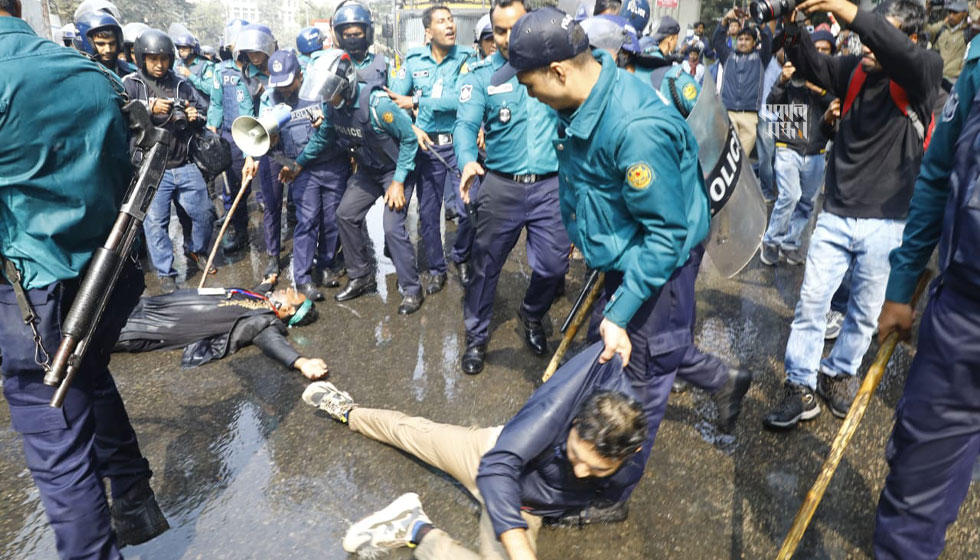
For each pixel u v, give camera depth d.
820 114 4.19
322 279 4.45
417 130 3.86
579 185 1.89
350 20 4.50
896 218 2.48
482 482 1.66
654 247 1.74
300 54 5.05
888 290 1.82
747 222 2.23
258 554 2.07
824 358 3.06
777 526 2.16
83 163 1.63
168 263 4.37
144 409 2.92
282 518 2.24
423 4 11.47
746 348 3.47
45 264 1.61
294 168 3.94
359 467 2.51
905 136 2.41
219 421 2.83
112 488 2.12
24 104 1.49
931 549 1.71
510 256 5.04
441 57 4.47
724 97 6.02
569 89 1.72
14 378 1.69
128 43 5.16
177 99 4.23
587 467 1.67
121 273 1.88
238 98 5.00
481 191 3.09
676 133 1.70
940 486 1.65
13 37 1.51
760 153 5.71
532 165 2.98
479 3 10.59
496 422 2.82
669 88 2.31
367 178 3.93
